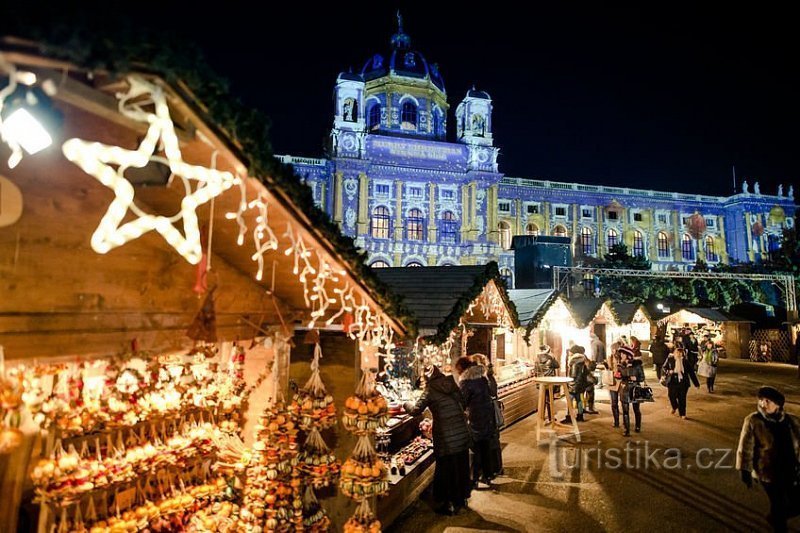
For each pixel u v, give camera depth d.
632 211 49.62
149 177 2.61
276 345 4.72
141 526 4.06
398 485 6.20
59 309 2.53
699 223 50.06
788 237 40.03
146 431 4.66
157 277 3.16
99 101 2.03
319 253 3.58
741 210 50.53
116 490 4.03
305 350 5.53
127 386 4.15
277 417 4.86
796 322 25.95
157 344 3.15
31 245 2.39
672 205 50.66
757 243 50.06
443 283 8.70
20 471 3.48
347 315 4.57
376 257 38.50
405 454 7.06
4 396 2.43
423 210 40.47
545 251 37.75
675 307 36.59
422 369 9.27
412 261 39.16
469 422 7.32
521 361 14.23
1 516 3.39
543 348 13.60
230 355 5.20
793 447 5.38
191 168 2.51
